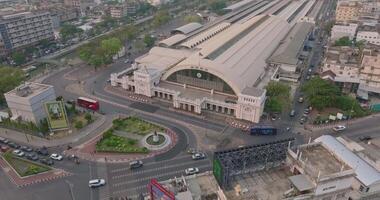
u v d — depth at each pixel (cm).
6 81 17150
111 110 16600
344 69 19025
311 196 7744
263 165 8719
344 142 11819
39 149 13250
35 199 10594
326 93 15925
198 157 12612
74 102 16762
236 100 16325
